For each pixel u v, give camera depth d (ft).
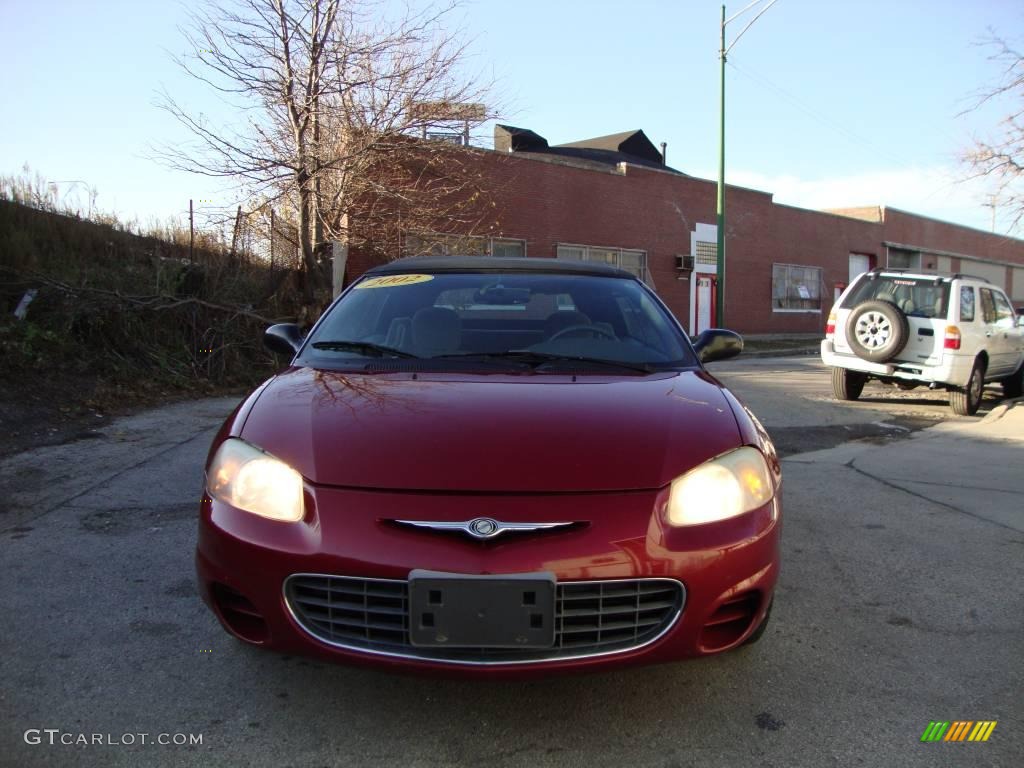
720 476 7.72
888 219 110.52
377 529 7.03
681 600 7.21
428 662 6.95
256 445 7.95
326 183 40.63
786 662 9.29
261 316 34.58
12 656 8.94
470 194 52.85
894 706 8.30
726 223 82.48
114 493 15.66
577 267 12.82
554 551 6.93
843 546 13.64
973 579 12.09
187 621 9.96
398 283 12.14
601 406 8.47
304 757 7.23
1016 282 151.64
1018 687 8.73
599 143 123.34
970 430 25.54
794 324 93.04
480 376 9.49
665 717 8.03
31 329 26.25
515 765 7.18
